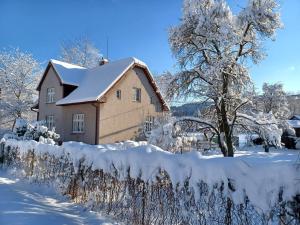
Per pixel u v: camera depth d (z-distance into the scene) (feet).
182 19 61.21
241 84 58.34
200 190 15.88
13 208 21.02
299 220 11.98
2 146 51.75
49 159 33.24
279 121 59.52
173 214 17.20
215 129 59.21
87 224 20.29
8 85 119.03
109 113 76.43
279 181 12.69
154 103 89.51
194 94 58.49
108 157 23.08
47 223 18.56
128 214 20.52
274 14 56.39
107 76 82.99
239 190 14.17
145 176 19.25
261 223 13.23
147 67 86.89
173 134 55.57
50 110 89.81
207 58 60.13
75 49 146.20
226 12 57.62
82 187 26.22
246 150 103.04
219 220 14.83
